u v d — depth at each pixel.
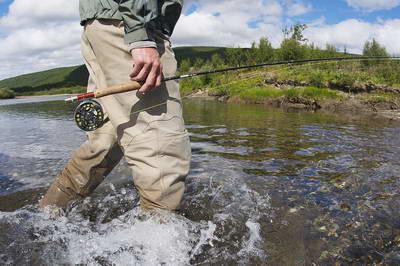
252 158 1.66
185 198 1.10
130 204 1.06
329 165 1.51
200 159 1.64
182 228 0.83
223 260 0.75
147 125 0.80
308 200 1.10
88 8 0.83
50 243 0.81
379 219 0.96
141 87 0.77
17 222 0.92
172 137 0.81
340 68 6.23
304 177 1.34
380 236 0.86
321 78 5.84
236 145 1.98
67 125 3.01
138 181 0.82
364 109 4.75
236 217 0.96
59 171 1.47
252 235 0.86
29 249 0.79
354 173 1.38
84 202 1.04
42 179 1.36
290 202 1.08
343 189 1.20
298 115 3.89
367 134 2.40
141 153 0.81
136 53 0.75
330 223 0.93
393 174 1.37
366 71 6.14
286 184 1.25
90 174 0.95
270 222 0.94
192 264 0.73
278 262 0.75
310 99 5.30
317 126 2.85
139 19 0.75
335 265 0.74
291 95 5.54
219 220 0.94
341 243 0.83
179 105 0.85
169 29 0.89
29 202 1.11
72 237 0.84
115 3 0.80
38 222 0.93
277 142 2.08
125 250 0.77
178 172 0.82
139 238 0.80
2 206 1.08
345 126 2.86
